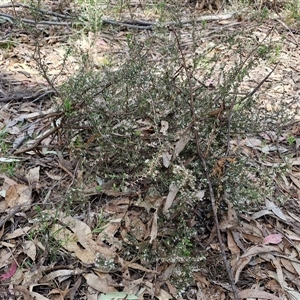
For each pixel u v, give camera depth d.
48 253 1.02
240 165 1.08
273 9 2.32
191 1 2.40
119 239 1.06
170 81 1.22
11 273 0.99
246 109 1.28
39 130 1.36
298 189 1.29
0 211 1.12
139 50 1.31
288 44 2.04
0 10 2.04
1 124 1.40
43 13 1.94
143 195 1.12
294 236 1.13
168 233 1.04
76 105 1.16
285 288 1.02
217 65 1.74
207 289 1.00
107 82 1.30
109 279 0.99
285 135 1.47
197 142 1.03
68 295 0.96
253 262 1.07
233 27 2.12
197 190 1.04
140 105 1.17
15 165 1.23
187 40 1.95
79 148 1.21
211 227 1.11
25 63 1.72
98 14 1.93
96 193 1.14
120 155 1.15
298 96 1.68
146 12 2.16
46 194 1.16
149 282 0.98
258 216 1.17
